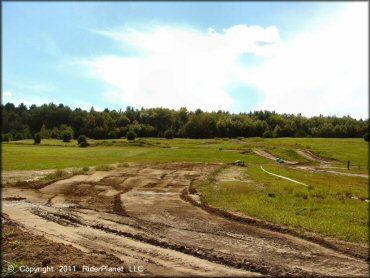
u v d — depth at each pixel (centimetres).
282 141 7956
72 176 2827
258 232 1287
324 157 5681
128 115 13025
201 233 1274
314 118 12638
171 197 1998
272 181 2645
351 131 11244
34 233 1244
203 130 11294
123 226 1359
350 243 1158
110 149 6450
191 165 3922
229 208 1661
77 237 1206
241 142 8238
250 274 900
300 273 912
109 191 2198
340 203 1798
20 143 7906
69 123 11406
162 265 941
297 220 1409
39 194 2089
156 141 8425
